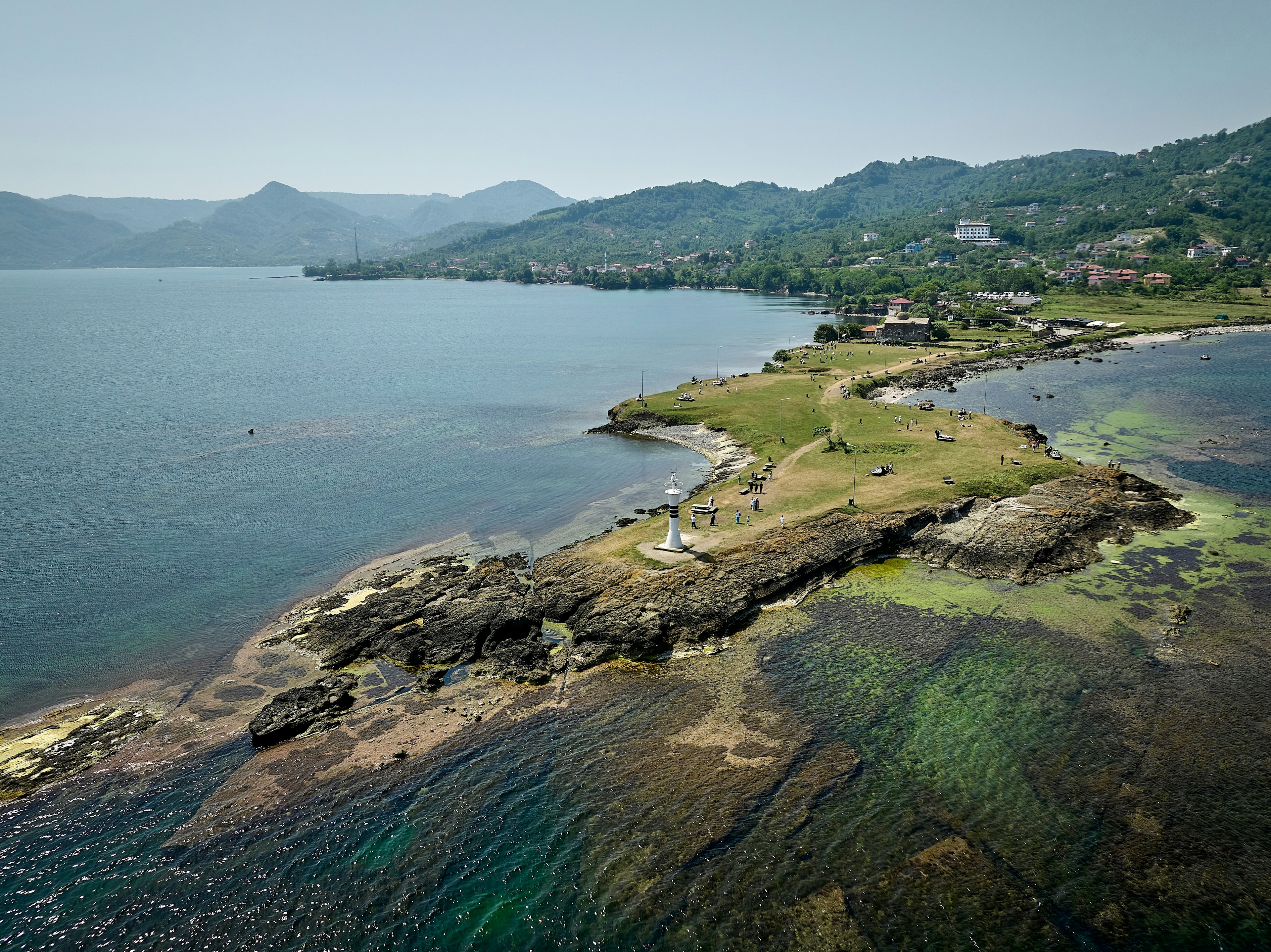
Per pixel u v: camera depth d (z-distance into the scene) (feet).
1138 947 104.73
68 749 152.76
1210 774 135.85
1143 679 165.48
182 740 155.53
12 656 188.65
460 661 183.73
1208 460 325.21
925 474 292.40
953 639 185.88
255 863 123.44
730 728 153.79
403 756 148.97
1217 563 222.89
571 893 115.85
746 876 117.29
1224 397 452.35
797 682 169.48
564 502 297.12
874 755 143.84
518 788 138.72
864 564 232.73
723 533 239.91
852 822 127.34
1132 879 115.03
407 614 203.72
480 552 249.34
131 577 233.14
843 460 316.19
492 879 118.93
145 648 192.03
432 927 111.34
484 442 395.34
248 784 142.10
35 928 112.37
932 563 232.53
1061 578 217.77
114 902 116.57
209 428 424.87
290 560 246.06
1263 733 146.20
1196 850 119.75
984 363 584.40
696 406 433.48
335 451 376.27
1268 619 189.67
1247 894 112.06
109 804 137.49
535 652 183.93
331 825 131.23
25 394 517.14
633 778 140.15
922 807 130.21
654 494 305.32
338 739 155.12
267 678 178.70
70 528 272.31
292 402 496.23
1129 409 428.15
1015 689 163.73
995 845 121.80
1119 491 275.18
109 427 424.46
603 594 205.16
